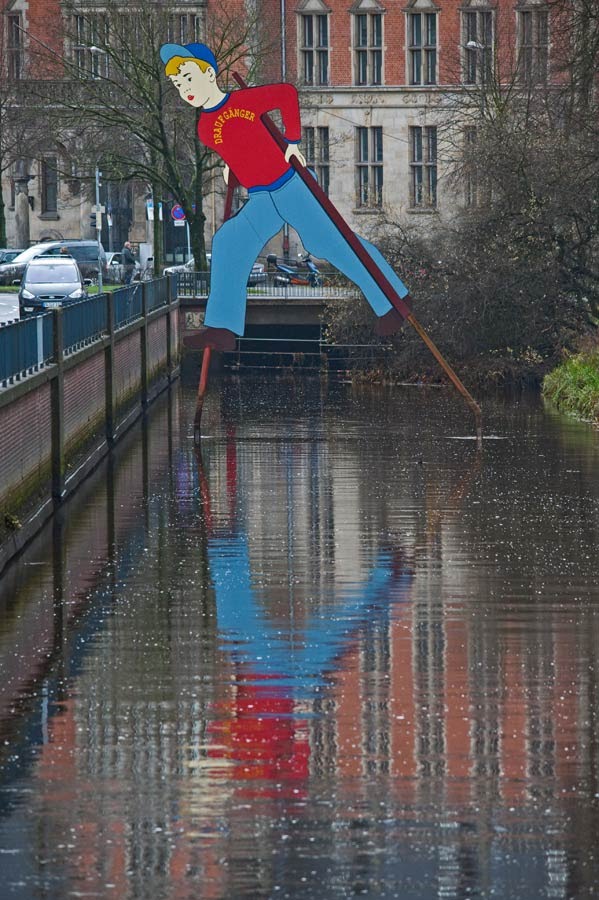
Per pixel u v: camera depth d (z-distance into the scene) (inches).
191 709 744.3
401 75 4498.0
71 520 1289.4
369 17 4498.0
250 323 2733.8
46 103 3526.1
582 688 772.6
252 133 1742.1
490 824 601.3
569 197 2261.3
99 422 1694.1
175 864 570.9
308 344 2807.6
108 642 879.1
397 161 4534.9
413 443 1737.2
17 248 4822.8
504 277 2303.2
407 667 815.1
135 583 1037.2
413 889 552.7
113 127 3339.1
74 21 4264.3
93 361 1647.4
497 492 1384.1
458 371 2393.0
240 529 1227.9
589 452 1638.8
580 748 682.2
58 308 1396.4
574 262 2332.7
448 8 4419.3
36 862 571.8
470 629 895.1
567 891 551.5
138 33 3272.6
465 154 2377.0
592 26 2036.2
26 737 705.0
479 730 708.0
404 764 664.4
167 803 622.2
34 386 1242.6
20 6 4613.7
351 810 615.2
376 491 1402.6
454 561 1088.8
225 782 644.7
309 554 1123.9
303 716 731.4
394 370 2466.8
